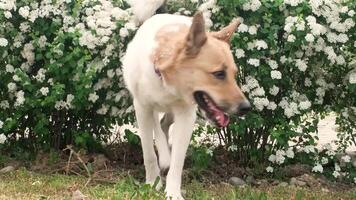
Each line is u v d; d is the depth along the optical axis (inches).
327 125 207.8
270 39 134.3
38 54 139.6
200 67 111.9
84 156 141.3
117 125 154.7
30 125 146.6
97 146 147.3
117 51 138.6
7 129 140.4
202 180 137.5
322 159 141.6
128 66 122.7
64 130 148.2
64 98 141.7
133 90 122.7
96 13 138.4
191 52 111.9
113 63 138.9
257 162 143.9
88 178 130.7
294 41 133.4
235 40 134.3
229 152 147.5
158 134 129.4
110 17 138.9
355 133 152.6
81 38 136.8
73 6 141.2
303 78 142.4
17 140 147.9
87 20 138.5
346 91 144.3
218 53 111.8
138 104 123.5
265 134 143.2
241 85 138.3
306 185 137.1
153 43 117.6
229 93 111.7
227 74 112.1
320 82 141.2
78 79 137.3
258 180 139.8
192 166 142.6
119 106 142.6
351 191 135.4
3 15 136.9
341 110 145.6
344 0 137.9
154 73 116.4
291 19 133.6
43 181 128.4
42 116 141.8
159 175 128.6
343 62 137.9
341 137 147.7
